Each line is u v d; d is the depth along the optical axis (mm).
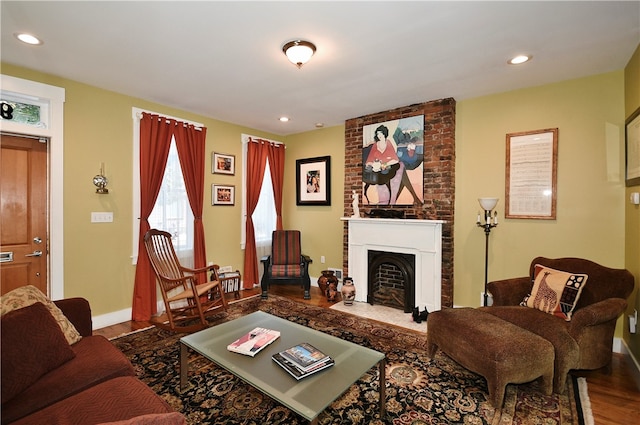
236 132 4719
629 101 2643
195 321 3453
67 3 1899
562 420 1860
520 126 3287
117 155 3424
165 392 2125
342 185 4777
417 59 2639
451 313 2479
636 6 1917
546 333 2201
